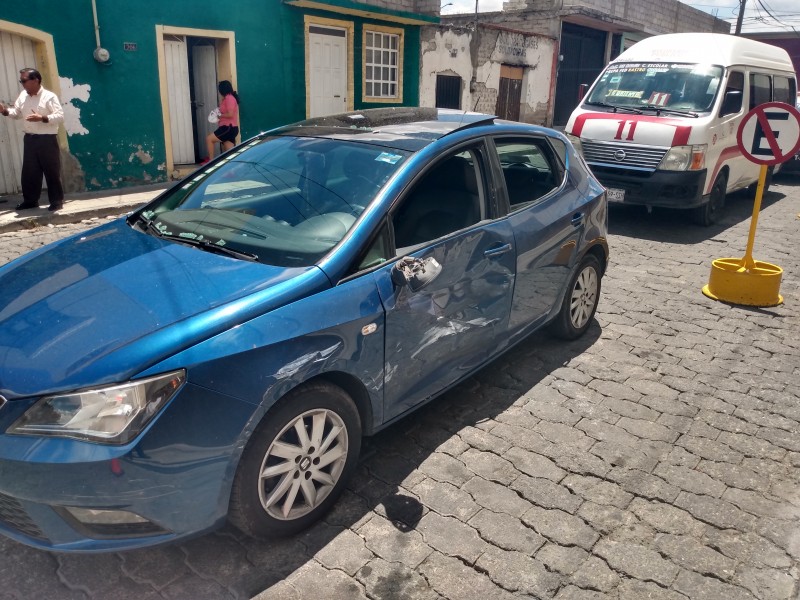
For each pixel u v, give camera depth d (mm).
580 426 3732
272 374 2479
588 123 8727
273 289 2652
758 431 3732
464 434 3615
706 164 8180
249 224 3193
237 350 2422
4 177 9102
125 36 9664
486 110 17328
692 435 3674
